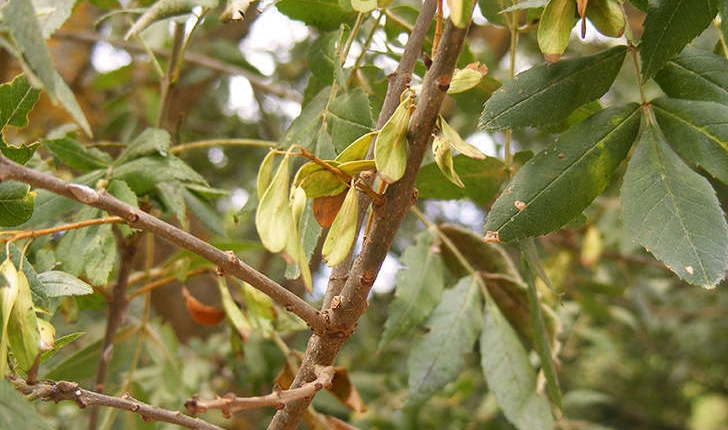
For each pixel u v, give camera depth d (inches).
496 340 18.0
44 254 15.9
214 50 30.3
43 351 12.5
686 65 14.3
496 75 31.6
